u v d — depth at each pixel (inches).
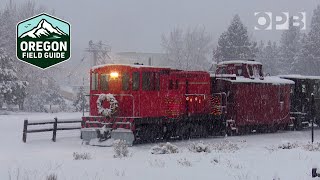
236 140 917.8
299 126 1192.2
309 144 724.0
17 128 932.6
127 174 443.2
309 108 1221.1
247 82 1064.2
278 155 617.0
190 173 455.5
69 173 443.8
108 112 796.6
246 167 500.4
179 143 844.6
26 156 636.1
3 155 646.5
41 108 2092.8
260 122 1091.9
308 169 482.6
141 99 816.3
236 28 2728.8
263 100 1103.6
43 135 852.6
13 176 423.5
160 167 494.0
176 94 884.6
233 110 1035.3
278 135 1053.2
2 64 1867.6
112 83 824.3
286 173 458.9
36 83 2267.5
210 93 977.5
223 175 446.6
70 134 890.7
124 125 787.4
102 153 677.3
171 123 877.8
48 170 464.1
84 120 826.2
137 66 818.2
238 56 2647.6
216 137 979.3
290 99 1202.6
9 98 1854.1
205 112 953.5
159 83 850.1
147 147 772.6
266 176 441.1
